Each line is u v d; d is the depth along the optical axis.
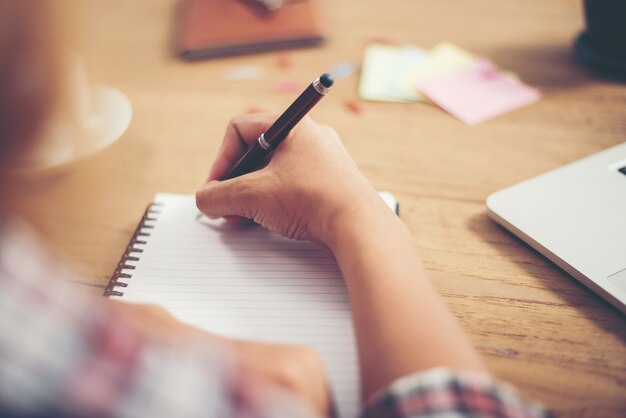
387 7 1.15
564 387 0.47
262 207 0.58
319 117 0.85
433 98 0.87
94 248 0.63
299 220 0.56
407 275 0.45
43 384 0.21
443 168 0.74
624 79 0.89
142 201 0.70
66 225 0.66
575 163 0.68
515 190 0.65
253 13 1.04
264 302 0.53
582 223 0.60
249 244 0.60
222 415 0.25
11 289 0.22
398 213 0.64
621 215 0.60
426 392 0.33
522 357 0.50
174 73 0.96
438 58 0.97
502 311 0.54
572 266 0.56
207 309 0.53
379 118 0.84
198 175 0.74
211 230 0.62
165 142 0.81
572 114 0.83
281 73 0.95
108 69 0.97
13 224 0.25
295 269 0.57
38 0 0.22
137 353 0.25
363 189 0.54
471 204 0.68
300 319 0.51
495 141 0.79
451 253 0.61
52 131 0.24
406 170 0.74
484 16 1.10
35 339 0.22
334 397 0.44
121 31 1.09
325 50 1.01
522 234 0.60
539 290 0.56
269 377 0.37
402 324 0.41
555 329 0.52
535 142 0.78
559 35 1.02
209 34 1.01
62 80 0.24
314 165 0.56
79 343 0.23
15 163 0.24
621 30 0.87
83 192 0.69
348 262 0.48
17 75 0.22
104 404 0.22
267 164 0.63
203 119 0.85
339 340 0.49
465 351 0.40
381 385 0.38
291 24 1.02
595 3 0.87
